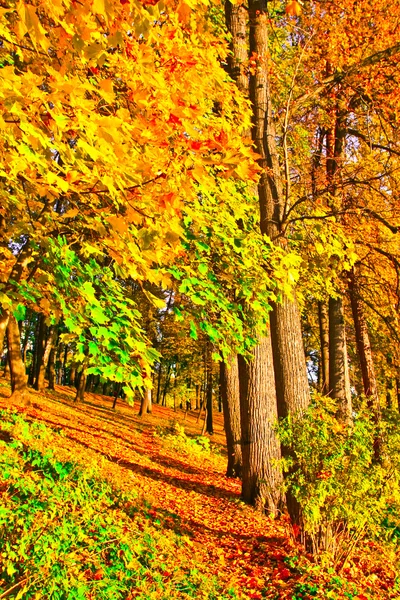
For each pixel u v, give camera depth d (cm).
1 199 306
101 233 245
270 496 773
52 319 328
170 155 219
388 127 916
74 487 475
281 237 575
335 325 1055
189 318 425
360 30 803
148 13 180
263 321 536
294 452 541
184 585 413
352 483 507
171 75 249
